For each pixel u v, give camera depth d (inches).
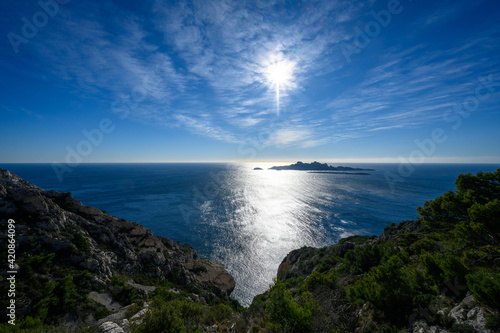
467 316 249.1
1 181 1277.1
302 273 1686.8
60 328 409.4
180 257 1818.4
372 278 416.5
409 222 1505.9
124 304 837.2
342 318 365.1
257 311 414.9
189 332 306.0
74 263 986.7
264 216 4242.1
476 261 379.6
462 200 524.7
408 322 302.5
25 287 713.0
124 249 1358.3
